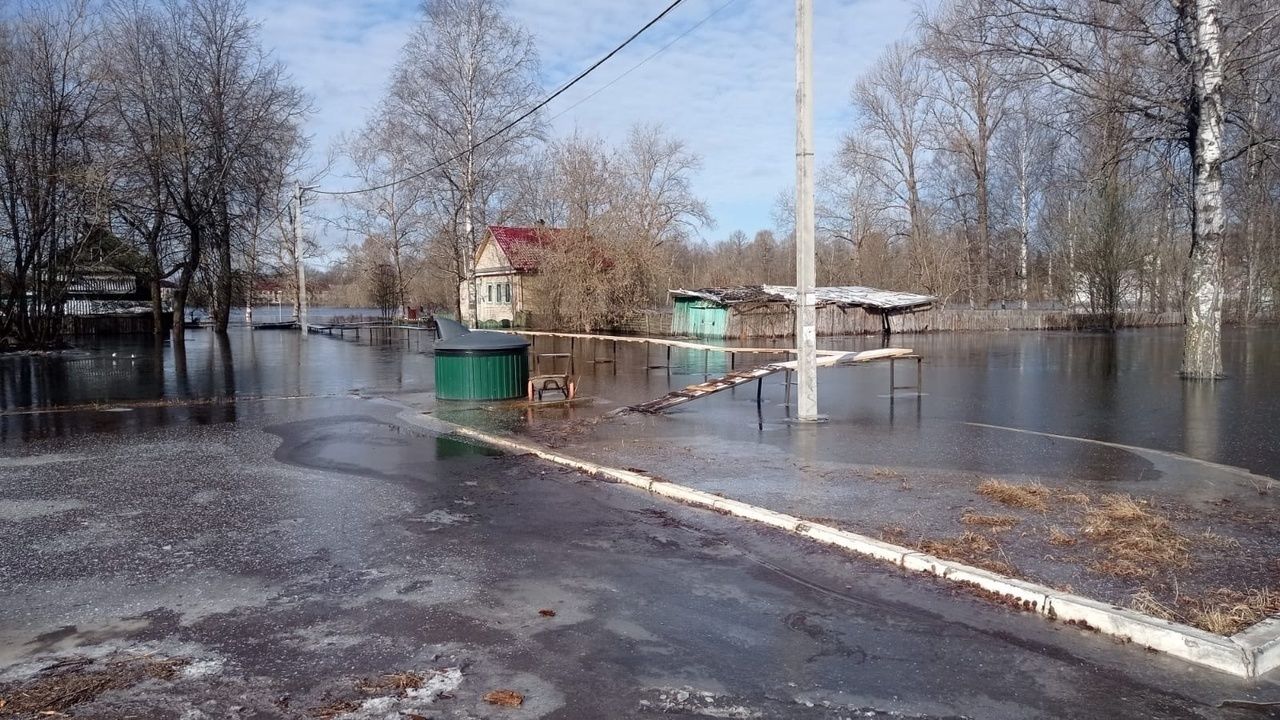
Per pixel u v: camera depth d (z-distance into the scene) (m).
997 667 3.99
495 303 52.16
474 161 39.66
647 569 5.45
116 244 32.78
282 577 5.30
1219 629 4.20
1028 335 40.22
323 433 11.13
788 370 13.55
